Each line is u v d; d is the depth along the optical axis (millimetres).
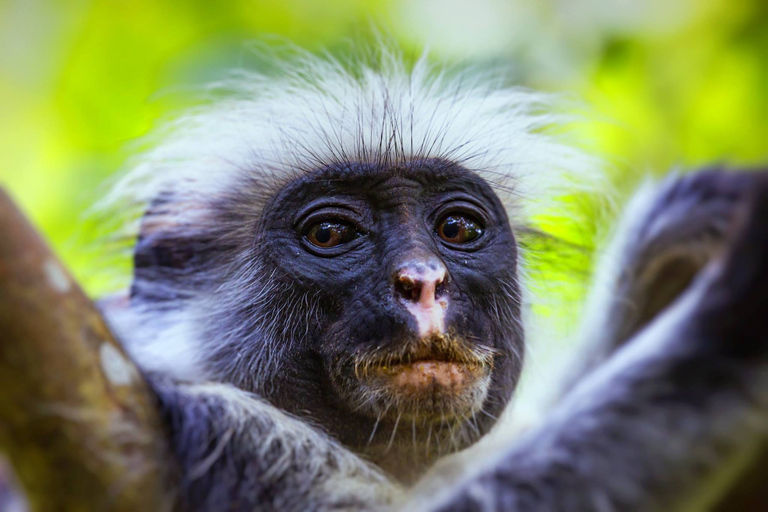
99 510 5324
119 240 9336
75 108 14453
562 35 13977
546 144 9805
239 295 7938
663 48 13930
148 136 9656
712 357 5562
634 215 9328
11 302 4965
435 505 6098
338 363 7258
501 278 8039
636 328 9086
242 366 7707
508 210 9164
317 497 6621
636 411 5641
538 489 5719
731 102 13812
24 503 6645
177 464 5957
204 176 8656
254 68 12352
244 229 8242
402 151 8094
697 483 5527
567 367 9617
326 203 7859
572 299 9961
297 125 8430
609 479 5582
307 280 7574
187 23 14523
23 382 5031
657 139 13297
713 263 5980
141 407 5660
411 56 12359
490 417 7895
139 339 8180
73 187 12547
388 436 7391
